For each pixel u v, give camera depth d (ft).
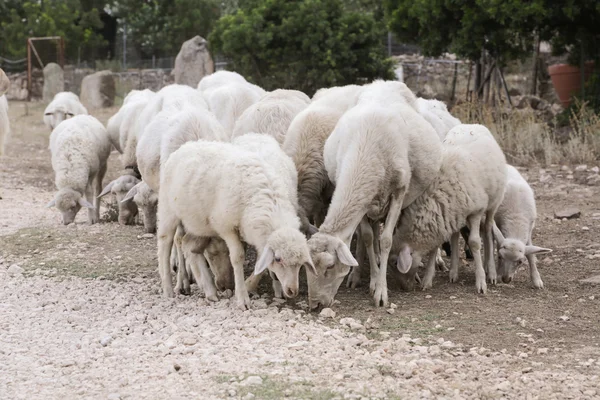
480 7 54.85
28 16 135.03
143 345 20.79
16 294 25.95
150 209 34.06
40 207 41.60
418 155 25.32
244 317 22.84
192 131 27.40
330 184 28.19
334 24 74.59
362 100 27.27
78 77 115.85
